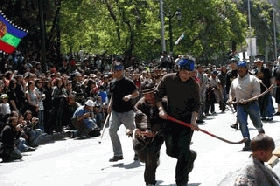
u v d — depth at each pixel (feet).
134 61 151.53
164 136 30.66
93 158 46.93
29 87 64.08
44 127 67.05
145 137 31.65
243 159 39.42
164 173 36.55
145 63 170.50
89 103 67.00
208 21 183.42
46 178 39.01
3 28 71.51
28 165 46.70
